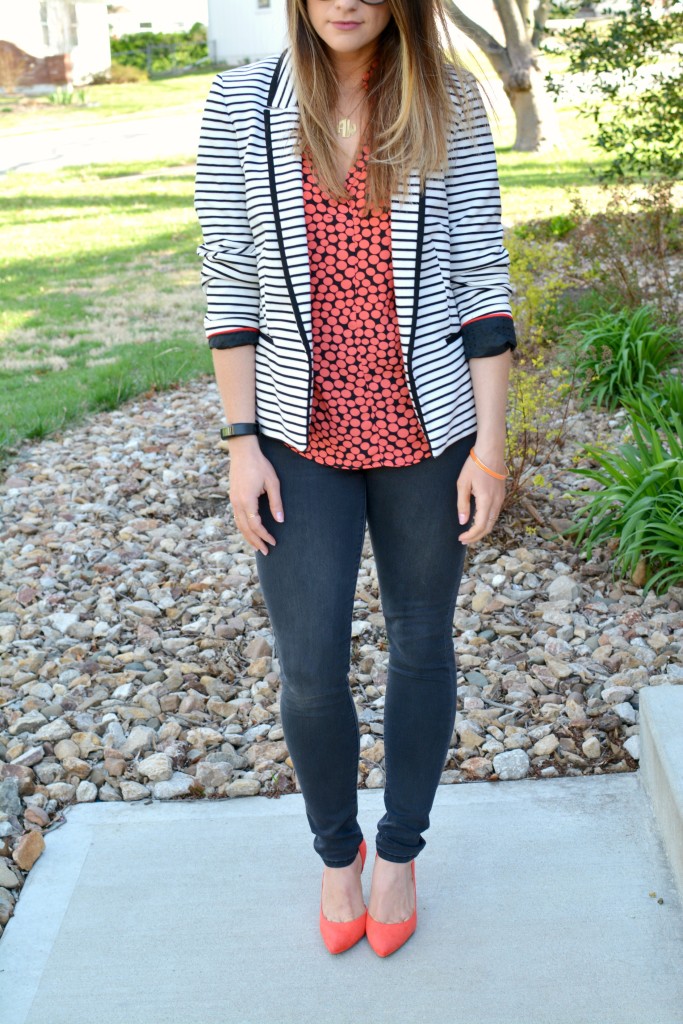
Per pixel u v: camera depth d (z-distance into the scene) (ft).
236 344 6.10
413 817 6.71
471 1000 6.47
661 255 20.77
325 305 5.88
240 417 6.15
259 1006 6.53
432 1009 6.43
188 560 12.92
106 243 36.76
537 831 7.90
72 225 40.81
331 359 5.95
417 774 6.66
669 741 7.63
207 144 5.92
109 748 9.20
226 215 5.94
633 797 8.21
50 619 11.50
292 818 8.30
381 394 5.98
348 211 5.76
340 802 6.61
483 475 6.09
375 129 5.72
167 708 9.89
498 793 8.40
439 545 6.26
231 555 12.97
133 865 7.84
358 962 6.81
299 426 5.95
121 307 27.02
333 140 5.71
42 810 8.45
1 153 66.08
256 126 5.83
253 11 112.57
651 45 20.34
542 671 10.02
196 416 18.40
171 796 8.67
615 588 11.38
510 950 6.82
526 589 11.62
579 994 6.47
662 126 20.80
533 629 10.83
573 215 22.77
